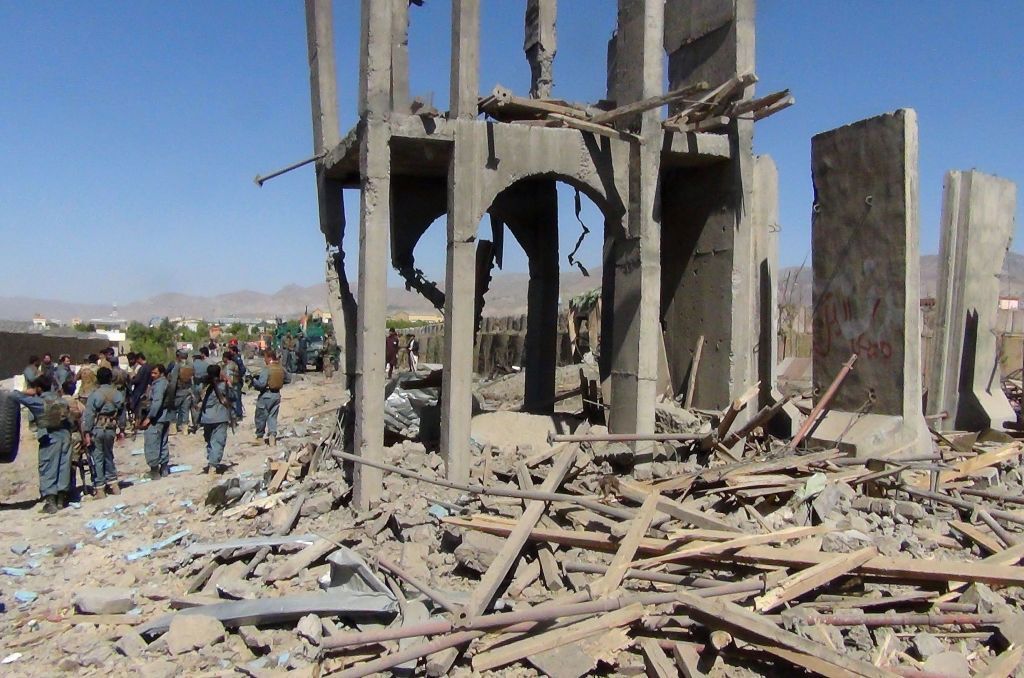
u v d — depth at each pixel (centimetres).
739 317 1075
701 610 566
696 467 943
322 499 902
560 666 548
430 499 823
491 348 2945
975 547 740
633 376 991
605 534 705
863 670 500
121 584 777
